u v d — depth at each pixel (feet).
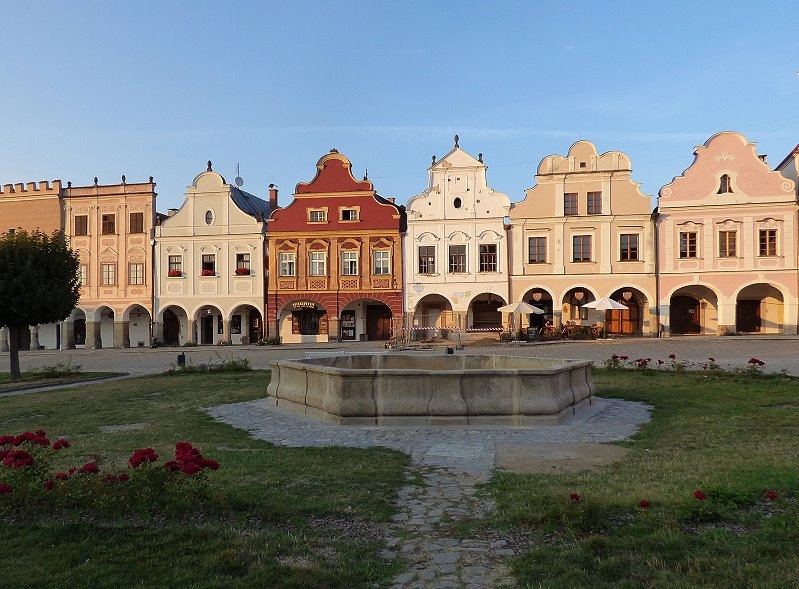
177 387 68.80
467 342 135.23
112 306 167.02
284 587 16.37
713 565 17.31
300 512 22.91
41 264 90.12
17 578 16.79
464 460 31.73
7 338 169.68
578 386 47.70
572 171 146.82
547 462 31.09
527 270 148.46
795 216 137.59
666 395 54.39
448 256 152.66
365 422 41.70
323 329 162.50
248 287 162.09
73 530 19.94
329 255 158.61
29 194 171.12
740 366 77.51
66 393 66.54
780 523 19.98
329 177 159.43
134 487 22.41
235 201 165.58
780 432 37.19
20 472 22.79
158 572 17.20
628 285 144.46
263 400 55.36
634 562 17.70
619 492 24.13
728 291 140.15
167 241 165.48
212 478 27.53
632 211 144.77
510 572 17.61
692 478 26.03
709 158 141.59
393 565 18.28
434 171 153.58
